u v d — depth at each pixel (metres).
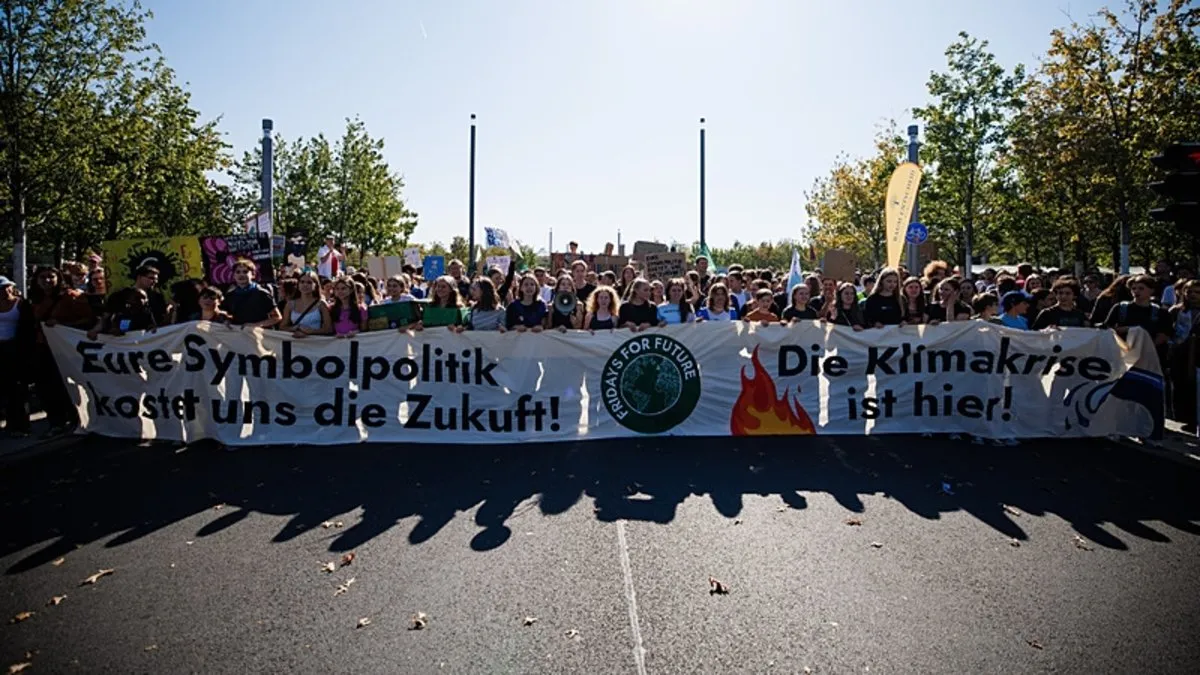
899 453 6.82
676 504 5.30
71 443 7.27
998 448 7.03
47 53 14.82
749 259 57.91
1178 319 7.95
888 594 3.84
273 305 7.88
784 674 3.09
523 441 7.39
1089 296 9.67
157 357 7.39
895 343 7.61
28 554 4.41
